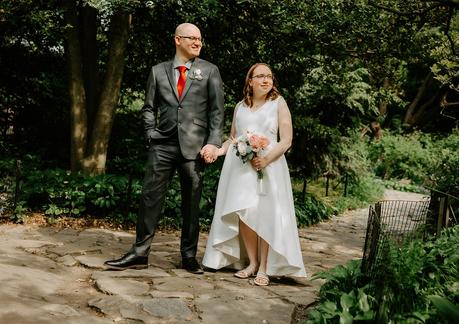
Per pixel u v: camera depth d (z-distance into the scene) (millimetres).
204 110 4723
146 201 4621
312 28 8078
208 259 4805
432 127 25281
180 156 4645
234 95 9984
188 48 4645
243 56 9398
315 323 3127
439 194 6305
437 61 7605
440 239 4414
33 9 7812
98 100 8695
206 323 3381
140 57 10180
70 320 3197
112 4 6461
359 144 13500
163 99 4664
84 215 7000
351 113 11977
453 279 3619
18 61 9883
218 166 9398
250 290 4238
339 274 3832
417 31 8367
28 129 10727
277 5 7977
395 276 2867
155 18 8680
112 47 8195
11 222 6445
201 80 4672
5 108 10578
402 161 20016
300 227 8586
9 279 3820
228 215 4727
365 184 13867
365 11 8070
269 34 8773
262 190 4555
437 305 2455
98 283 4039
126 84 10766
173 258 5227
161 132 4641
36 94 10484
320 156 12172
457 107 23453
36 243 5398
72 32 8055
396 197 14836
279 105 4730
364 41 8578
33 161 8680
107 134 8336
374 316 2916
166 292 3943
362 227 9328
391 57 9023
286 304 3885
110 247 5488
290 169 12555
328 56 9227
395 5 8125
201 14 7289
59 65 10516
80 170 8250
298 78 9867
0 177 7801
